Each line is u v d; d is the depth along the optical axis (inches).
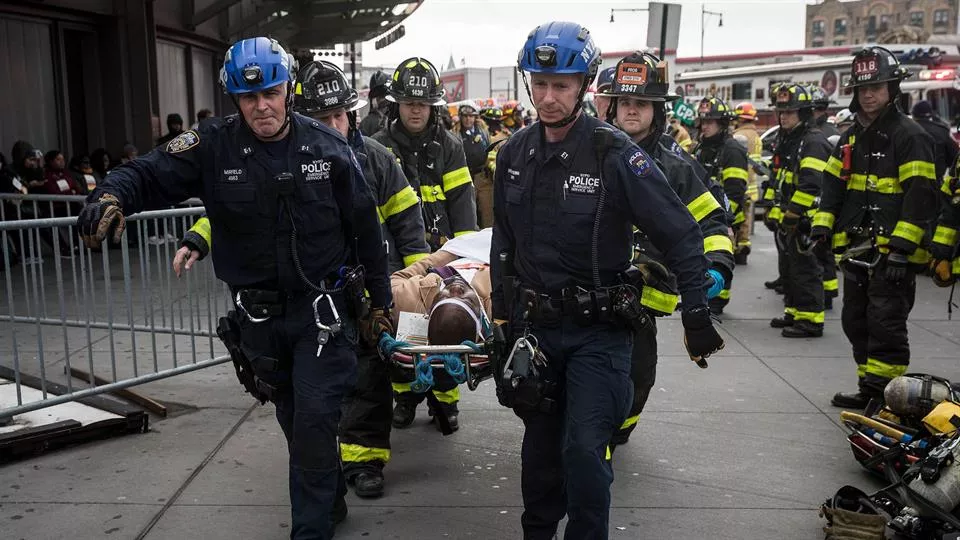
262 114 116.3
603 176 114.9
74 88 559.8
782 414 204.5
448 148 197.0
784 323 301.7
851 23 3831.2
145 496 154.3
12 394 191.8
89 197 110.7
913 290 203.8
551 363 120.0
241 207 119.4
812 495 157.8
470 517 148.6
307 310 123.7
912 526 135.3
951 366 246.2
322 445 122.0
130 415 183.2
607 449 121.7
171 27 655.1
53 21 530.9
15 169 432.5
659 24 399.2
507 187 121.3
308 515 121.6
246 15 877.2
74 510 148.3
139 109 583.2
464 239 173.8
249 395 212.1
